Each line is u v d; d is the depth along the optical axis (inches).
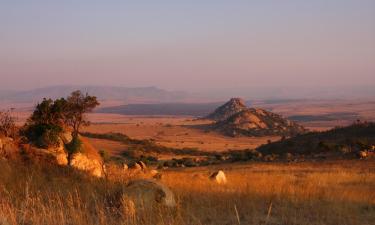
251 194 508.4
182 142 7224.4
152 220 348.8
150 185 411.2
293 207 457.7
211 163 2532.0
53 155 598.9
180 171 1654.8
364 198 565.6
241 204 453.1
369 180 1038.4
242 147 6712.6
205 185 709.3
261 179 992.9
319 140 2965.1
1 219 297.6
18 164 530.3
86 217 348.5
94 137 4416.8
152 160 3270.2
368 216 450.9
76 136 665.6
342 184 941.8
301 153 2581.2
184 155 4360.2
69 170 564.1
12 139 590.6
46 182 484.4
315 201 496.4
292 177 1127.6
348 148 2297.0
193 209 414.6
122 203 378.6
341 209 452.4
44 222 315.6
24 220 313.6
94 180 543.8
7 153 557.9
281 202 481.7
